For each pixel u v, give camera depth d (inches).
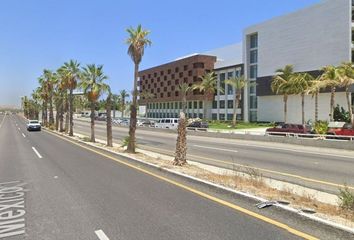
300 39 2532.0
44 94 3014.3
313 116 2413.9
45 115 3144.7
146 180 462.0
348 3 2187.5
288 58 2630.4
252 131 2164.1
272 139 1347.2
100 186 426.6
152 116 4936.0
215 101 3673.7
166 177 483.2
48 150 933.2
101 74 1284.4
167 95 4441.4
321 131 1379.2
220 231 252.8
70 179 481.4
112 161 678.5
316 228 254.7
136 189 403.9
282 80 2228.1
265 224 266.5
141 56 903.7
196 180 433.7
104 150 910.4
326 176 558.9
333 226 244.4
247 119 3110.2
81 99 5728.3
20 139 1421.0
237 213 297.4
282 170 622.8
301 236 239.1
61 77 1882.4
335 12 2267.5
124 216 296.2
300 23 2532.0
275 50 2753.4
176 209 313.9
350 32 2181.3
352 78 1643.7
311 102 2427.4
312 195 381.4
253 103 3083.2
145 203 337.7
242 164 702.5
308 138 1211.2
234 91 3356.3
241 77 2696.9
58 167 604.1
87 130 2396.7
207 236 243.4
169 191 389.7
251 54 3112.7
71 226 273.3
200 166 645.9
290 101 2596.0
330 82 1699.1
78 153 845.8
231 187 385.1
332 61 2283.5
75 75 1733.5
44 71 2701.8
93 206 331.6
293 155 888.9
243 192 357.7
